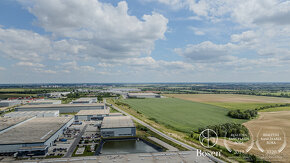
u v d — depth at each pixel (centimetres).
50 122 11075
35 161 6281
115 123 10781
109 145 8781
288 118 14262
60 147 8250
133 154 6781
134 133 10069
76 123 12662
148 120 13950
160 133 10394
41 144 7606
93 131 10912
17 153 7331
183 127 11969
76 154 7512
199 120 13988
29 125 10238
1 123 10119
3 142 7450
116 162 6178
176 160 6369
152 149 8250
